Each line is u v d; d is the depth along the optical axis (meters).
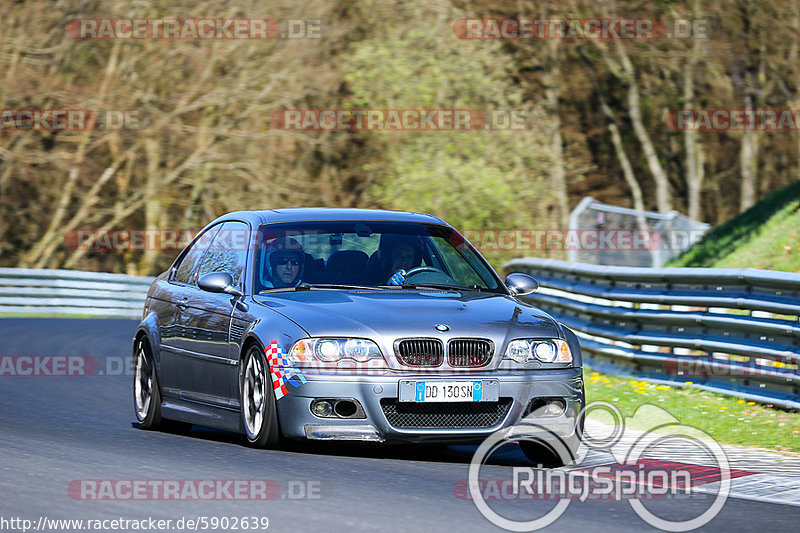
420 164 78.75
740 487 18.75
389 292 22.58
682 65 98.06
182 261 26.33
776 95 96.44
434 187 77.38
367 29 83.88
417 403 20.09
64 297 71.31
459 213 77.62
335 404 20.09
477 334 20.56
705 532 15.33
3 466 18.52
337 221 24.38
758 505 17.28
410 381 19.98
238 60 84.12
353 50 84.06
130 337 51.25
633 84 97.00
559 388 20.78
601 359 34.38
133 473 18.16
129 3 84.25
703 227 66.12
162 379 24.91
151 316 25.80
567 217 88.25
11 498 15.96
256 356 21.14
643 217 68.25
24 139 86.38
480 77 80.44
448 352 20.36
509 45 91.75
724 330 29.14
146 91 84.88
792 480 19.59
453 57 80.50
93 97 84.81
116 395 32.31
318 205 84.19
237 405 21.95
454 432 20.12
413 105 79.62
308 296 22.05
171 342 24.53
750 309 28.36
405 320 20.58
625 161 100.94
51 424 25.58
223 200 85.12
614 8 93.19
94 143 85.69
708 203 104.12
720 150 103.94
